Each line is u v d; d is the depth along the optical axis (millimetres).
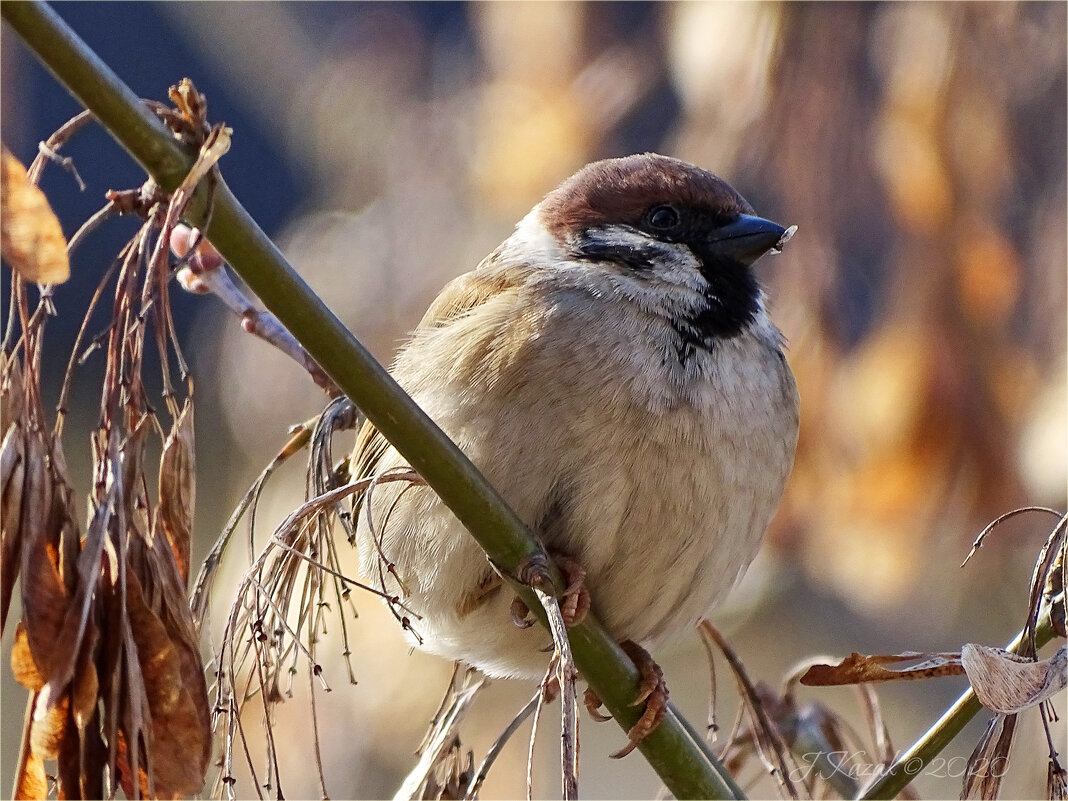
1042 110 9141
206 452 12766
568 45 10305
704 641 6648
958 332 8906
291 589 5223
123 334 4258
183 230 6082
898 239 9023
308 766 8836
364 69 11805
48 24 4035
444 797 5773
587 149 10328
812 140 8883
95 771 4141
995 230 8922
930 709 13062
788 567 10906
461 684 7105
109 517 4160
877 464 9000
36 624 4082
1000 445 8891
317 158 13305
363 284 10758
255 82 13641
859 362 9047
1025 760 7008
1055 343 9078
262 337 6219
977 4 8898
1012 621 10711
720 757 6410
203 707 4219
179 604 4258
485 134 10531
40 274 3967
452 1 12164
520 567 4910
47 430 4203
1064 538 4941
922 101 8875
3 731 11289
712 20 9008
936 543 9219
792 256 9016
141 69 17844
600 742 15297
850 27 8914
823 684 5199
